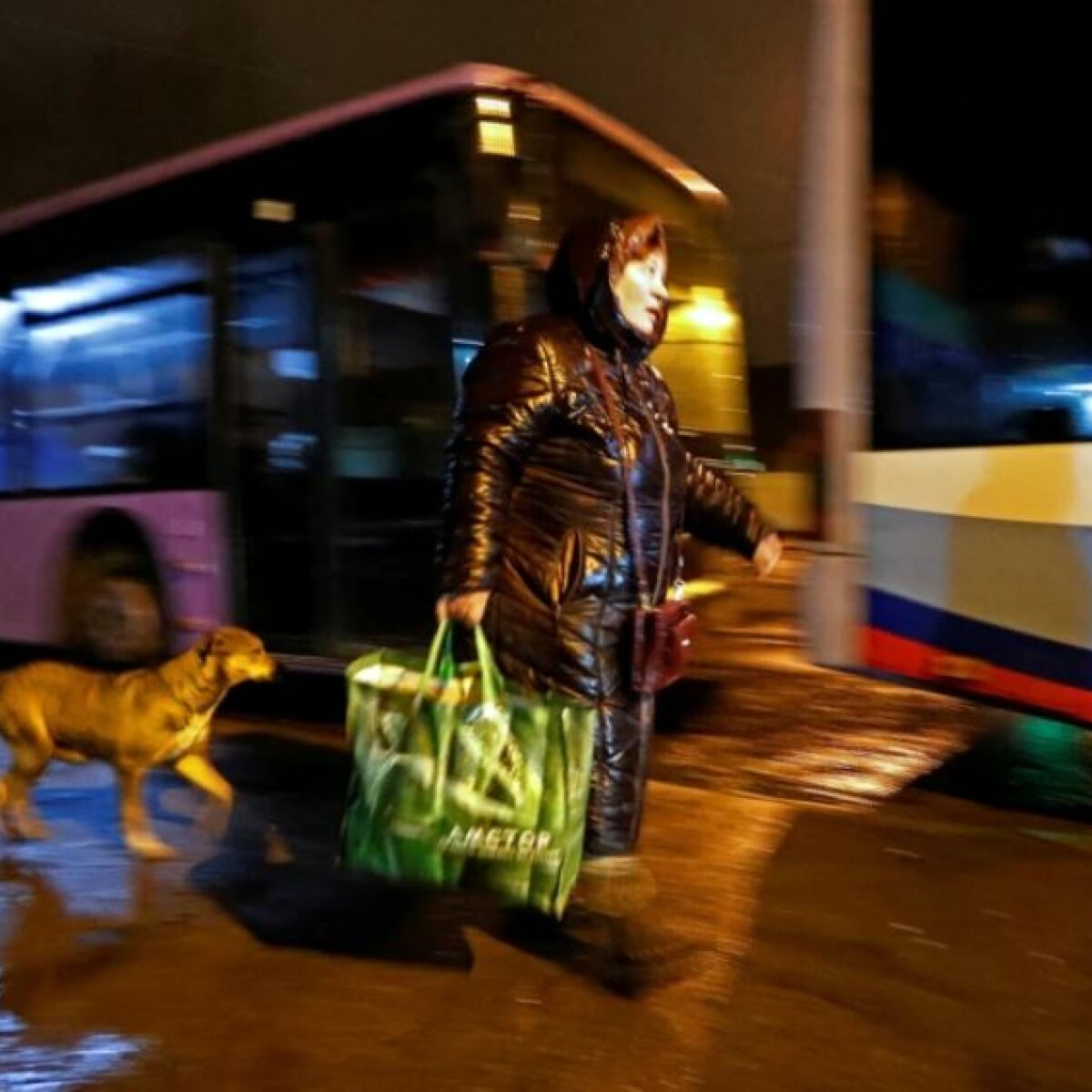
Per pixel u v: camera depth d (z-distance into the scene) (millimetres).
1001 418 5520
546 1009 3961
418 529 7191
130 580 8836
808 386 5980
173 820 5844
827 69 5918
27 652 10438
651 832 5676
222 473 8094
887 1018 3924
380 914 4691
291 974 4207
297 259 7746
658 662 4051
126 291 8727
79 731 5250
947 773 6797
